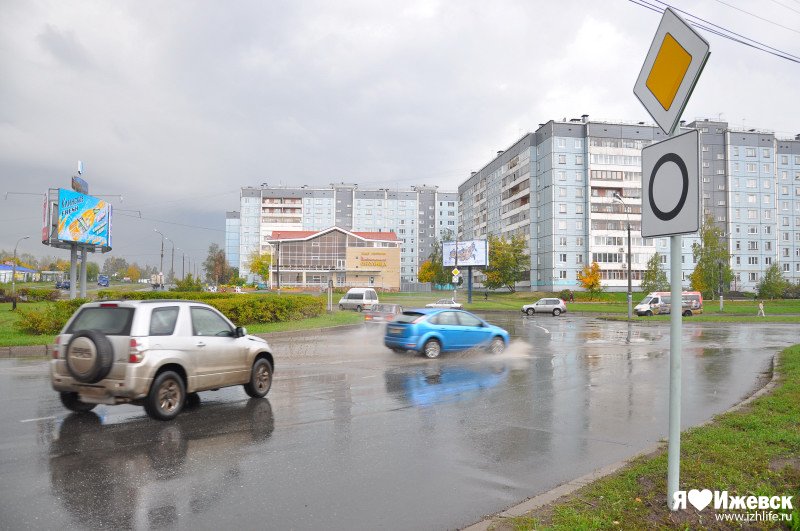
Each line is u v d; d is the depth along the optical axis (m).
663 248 78.94
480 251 64.50
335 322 26.56
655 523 3.92
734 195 86.75
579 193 78.50
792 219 89.56
